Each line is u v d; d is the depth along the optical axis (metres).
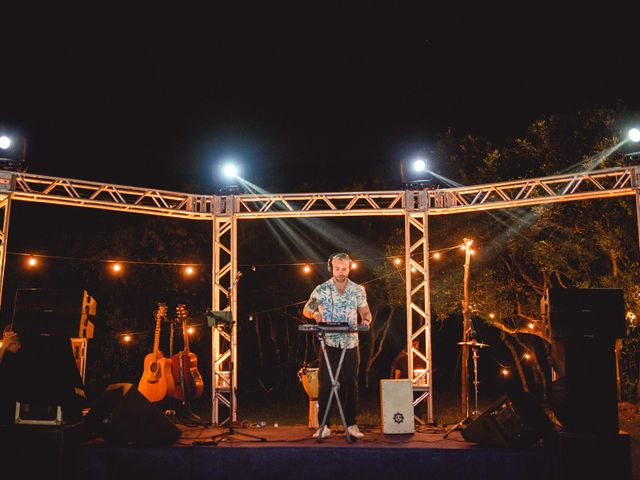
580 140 12.01
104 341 15.85
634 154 7.60
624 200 11.03
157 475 5.48
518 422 5.47
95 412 5.84
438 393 19.03
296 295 17.94
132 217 15.84
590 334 5.46
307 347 18.41
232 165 8.48
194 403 15.45
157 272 15.99
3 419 5.50
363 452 5.45
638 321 10.81
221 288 8.42
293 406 15.94
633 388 12.41
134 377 16.95
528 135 12.59
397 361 16.92
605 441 5.23
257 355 19.94
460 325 19.70
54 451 5.32
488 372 20.02
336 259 6.12
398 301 14.16
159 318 9.63
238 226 16.92
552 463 5.36
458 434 6.34
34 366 5.53
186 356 9.16
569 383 5.44
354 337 6.08
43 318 5.77
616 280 11.00
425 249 8.30
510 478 5.35
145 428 5.64
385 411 6.36
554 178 8.00
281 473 5.46
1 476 5.30
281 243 17.55
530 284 13.51
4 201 7.53
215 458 5.49
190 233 16.11
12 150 7.47
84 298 5.95
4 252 7.45
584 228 11.67
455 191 8.43
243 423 7.33
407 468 5.41
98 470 5.50
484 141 13.37
